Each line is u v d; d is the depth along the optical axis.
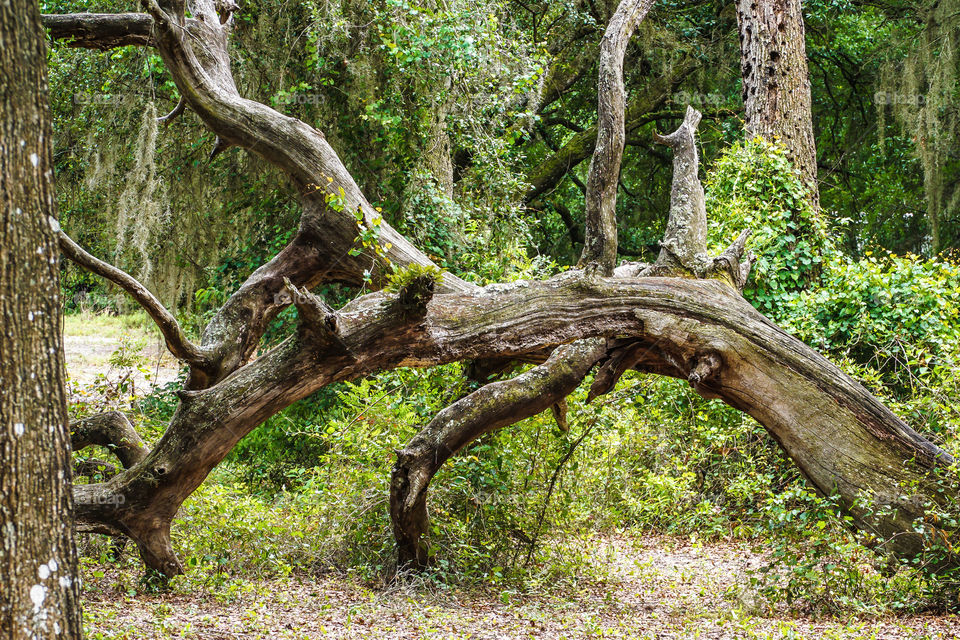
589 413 8.26
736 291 7.19
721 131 17.91
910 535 6.56
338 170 8.16
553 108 20.11
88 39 8.24
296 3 11.42
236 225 11.84
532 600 6.96
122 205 9.69
